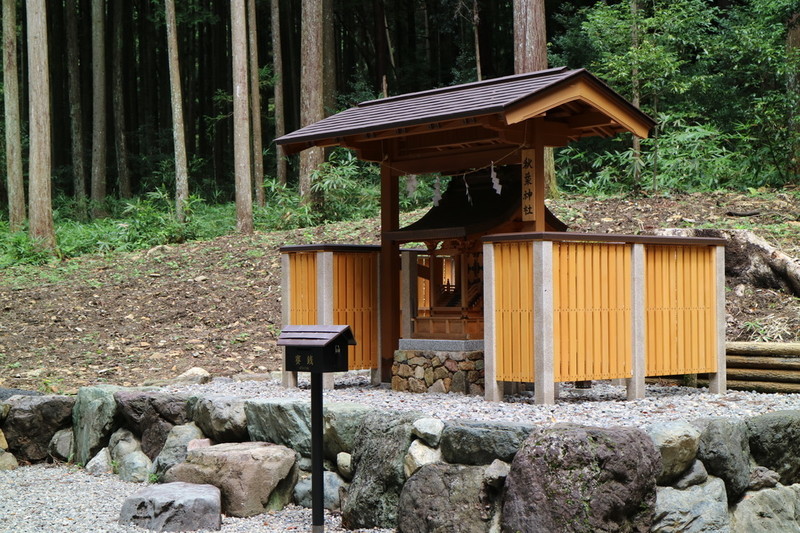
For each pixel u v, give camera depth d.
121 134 31.06
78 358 11.33
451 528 5.24
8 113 20.59
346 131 7.42
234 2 18.62
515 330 6.71
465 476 5.33
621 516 4.95
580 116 7.47
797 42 17.02
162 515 5.89
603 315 6.89
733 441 5.60
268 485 6.31
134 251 17.95
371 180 20.66
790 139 15.59
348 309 8.39
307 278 8.36
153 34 35.41
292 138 7.84
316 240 15.79
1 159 30.11
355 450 6.12
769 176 15.72
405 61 30.38
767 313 9.76
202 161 33.12
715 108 19.69
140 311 13.27
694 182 16.66
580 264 6.77
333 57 24.41
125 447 7.91
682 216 13.12
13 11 20.58
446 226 7.90
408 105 7.77
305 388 8.48
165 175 30.64
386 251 8.52
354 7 32.81
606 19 16.86
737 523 5.59
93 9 28.59
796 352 7.71
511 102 6.44
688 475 5.41
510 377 6.75
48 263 17.38
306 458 6.60
